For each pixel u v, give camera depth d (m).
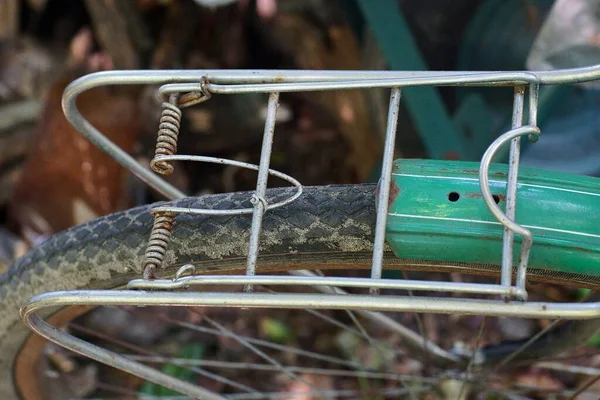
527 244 0.59
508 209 0.62
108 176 1.37
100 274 0.73
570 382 1.11
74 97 0.70
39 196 1.38
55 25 1.81
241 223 0.69
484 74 0.62
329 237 0.68
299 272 0.80
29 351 0.84
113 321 1.27
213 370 1.24
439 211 0.64
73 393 1.10
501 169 0.66
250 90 0.64
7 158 1.50
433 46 1.28
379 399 1.14
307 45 1.46
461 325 1.20
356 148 1.43
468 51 1.27
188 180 1.62
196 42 1.60
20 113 1.54
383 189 0.63
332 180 1.61
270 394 0.95
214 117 1.62
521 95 0.63
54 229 1.38
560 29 1.06
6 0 1.62
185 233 0.70
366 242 0.68
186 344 1.26
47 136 1.36
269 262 0.70
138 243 0.72
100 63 1.55
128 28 1.47
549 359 0.89
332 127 1.67
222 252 0.70
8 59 1.64
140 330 1.27
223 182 1.62
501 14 1.22
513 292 0.58
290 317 1.34
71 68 1.58
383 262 0.69
